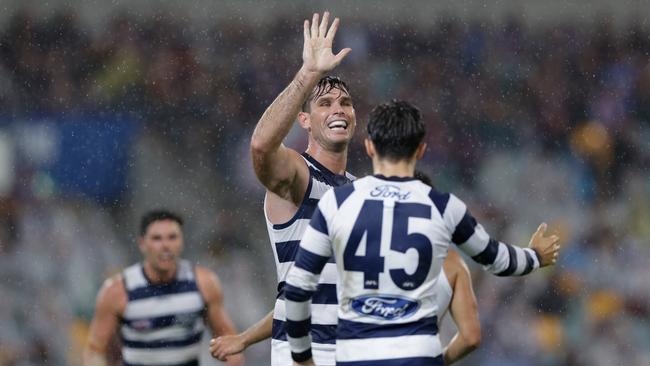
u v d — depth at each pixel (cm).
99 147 5150
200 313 2433
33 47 5444
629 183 5556
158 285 2419
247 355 3962
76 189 4988
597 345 4506
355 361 1348
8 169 4931
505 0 6053
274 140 1597
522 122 5778
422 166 5531
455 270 1806
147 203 5047
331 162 1717
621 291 4781
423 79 5862
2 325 4056
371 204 1380
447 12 6006
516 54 5981
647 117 5872
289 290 1403
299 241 1678
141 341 2420
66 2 5594
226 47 5703
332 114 1705
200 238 4884
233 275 4669
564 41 6041
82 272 4462
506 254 1435
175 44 5650
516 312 4434
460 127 5731
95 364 2391
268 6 5841
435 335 1371
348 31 5894
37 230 4603
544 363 4384
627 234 5231
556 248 1501
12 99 5234
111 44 5553
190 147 5328
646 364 4525
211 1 5775
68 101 5319
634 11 6116
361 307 1362
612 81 5959
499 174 5534
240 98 5575
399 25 5941
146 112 5409
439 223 1379
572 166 5616
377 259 1361
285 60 5741
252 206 5138
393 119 1411
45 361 4056
